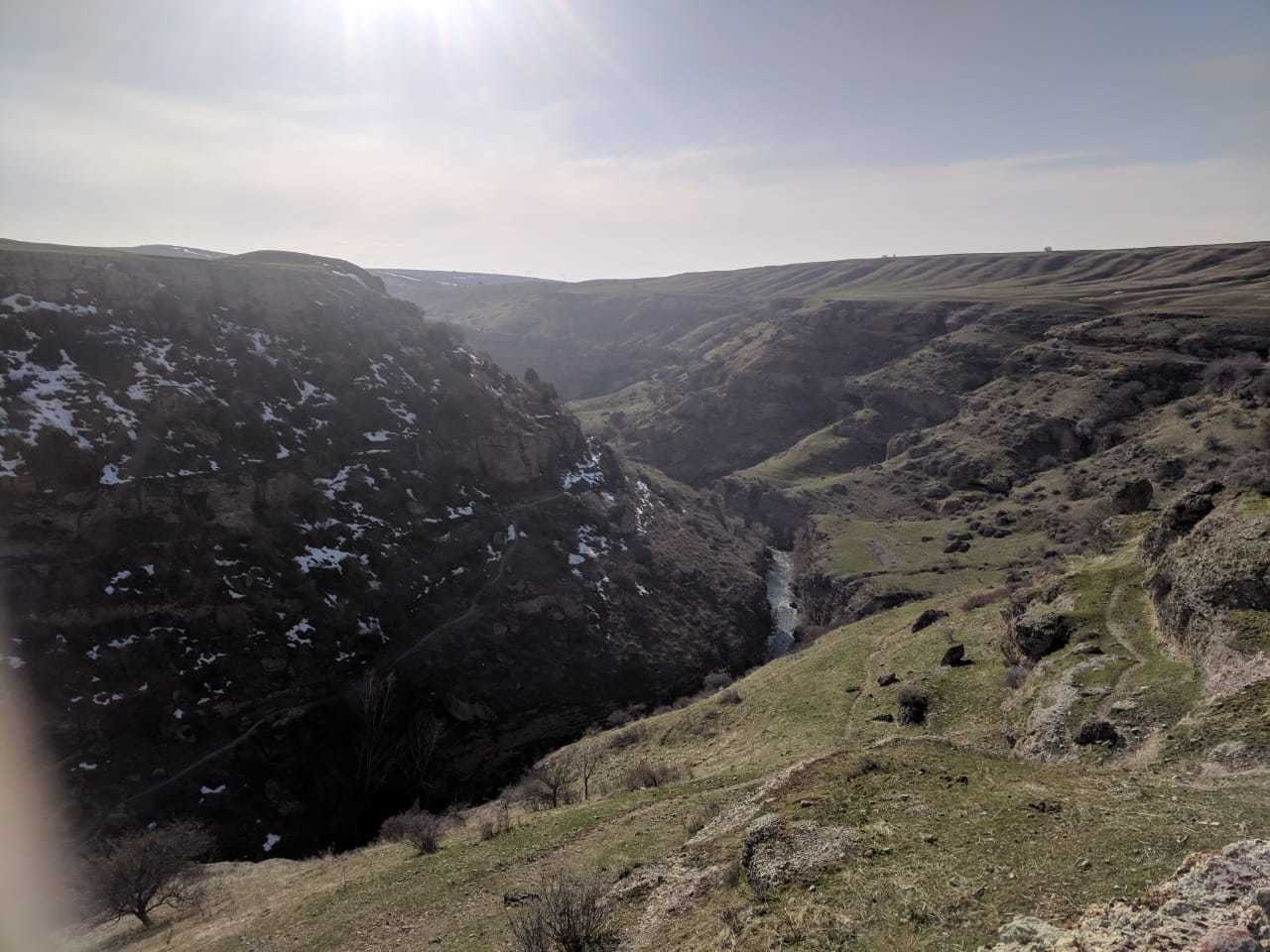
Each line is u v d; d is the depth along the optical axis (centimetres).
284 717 4550
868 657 4184
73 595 4247
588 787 3459
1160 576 2592
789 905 1124
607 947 1306
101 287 5616
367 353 7206
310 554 5462
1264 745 1480
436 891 1881
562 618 6406
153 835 2983
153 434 5069
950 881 1065
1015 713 2500
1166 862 973
